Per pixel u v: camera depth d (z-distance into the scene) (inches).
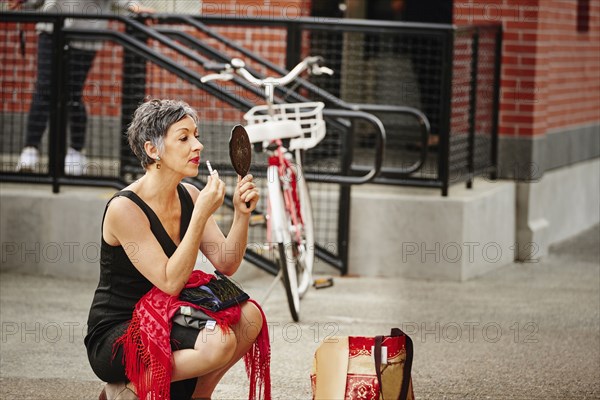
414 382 263.6
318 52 461.7
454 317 333.1
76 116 394.0
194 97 443.5
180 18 406.3
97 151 459.5
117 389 201.9
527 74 432.5
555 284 389.1
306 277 341.1
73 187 389.7
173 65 362.9
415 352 291.3
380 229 389.1
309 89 383.6
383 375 188.7
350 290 366.9
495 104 434.0
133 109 381.1
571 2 481.7
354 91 484.7
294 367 275.3
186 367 195.5
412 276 390.0
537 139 439.2
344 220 385.4
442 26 387.2
